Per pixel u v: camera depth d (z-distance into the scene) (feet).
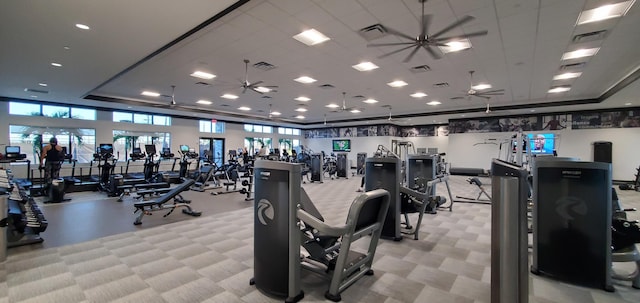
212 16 11.47
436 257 10.93
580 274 8.45
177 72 21.35
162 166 41.86
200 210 18.89
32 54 15.64
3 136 29.09
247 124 54.90
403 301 7.78
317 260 9.17
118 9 10.67
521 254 5.55
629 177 34.09
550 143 38.47
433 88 26.50
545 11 12.02
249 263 10.24
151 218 16.70
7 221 10.55
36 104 31.01
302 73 21.65
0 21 11.57
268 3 11.46
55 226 14.88
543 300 7.79
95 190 26.91
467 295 8.10
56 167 23.44
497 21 12.97
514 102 33.76
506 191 5.42
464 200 22.84
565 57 17.81
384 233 13.21
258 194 8.25
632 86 22.72
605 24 13.21
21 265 9.91
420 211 13.15
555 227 8.80
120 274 9.29
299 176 7.66
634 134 33.99
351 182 36.11
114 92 28.58
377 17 12.65
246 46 16.16
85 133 34.83
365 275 9.32
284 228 7.67
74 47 14.58
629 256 8.25
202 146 47.91
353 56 17.80
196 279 8.98
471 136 45.03
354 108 38.91
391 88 26.58
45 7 10.50
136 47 14.57
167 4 10.33
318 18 12.75
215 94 29.71
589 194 8.30
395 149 51.21
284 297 7.77
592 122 36.24
